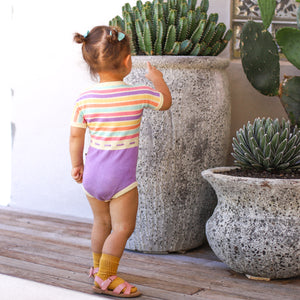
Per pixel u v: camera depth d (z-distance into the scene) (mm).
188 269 2619
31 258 2744
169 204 2811
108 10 3496
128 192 2225
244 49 2811
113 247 2227
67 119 3689
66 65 3646
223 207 2531
